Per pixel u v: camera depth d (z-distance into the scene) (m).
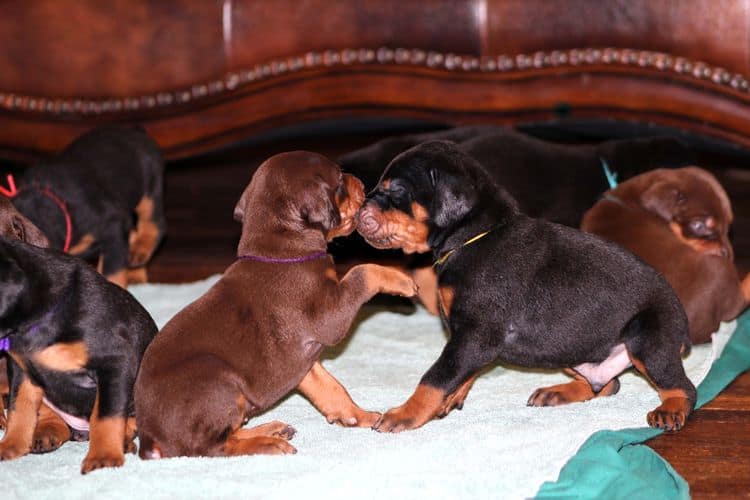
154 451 1.30
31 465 1.33
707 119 1.94
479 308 1.39
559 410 1.43
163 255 2.06
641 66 1.94
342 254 1.80
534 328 1.39
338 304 1.35
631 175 1.72
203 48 2.02
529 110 2.00
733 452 1.36
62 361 1.31
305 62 2.02
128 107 2.04
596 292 1.39
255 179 1.39
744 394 1.48
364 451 1.33
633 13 1.92
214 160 2.83
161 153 1.94
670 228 1.60
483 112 2.01
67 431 1.40
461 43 1.99
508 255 1.39
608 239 1.52
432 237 1.41
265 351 1.33
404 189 1.41
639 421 1.40
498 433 1.36
